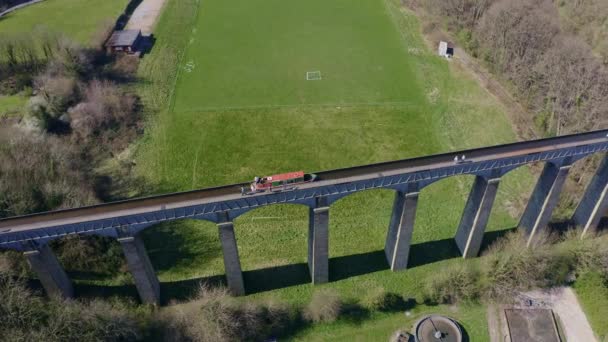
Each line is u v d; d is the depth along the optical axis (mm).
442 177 61156
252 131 99438
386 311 67688
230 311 62688
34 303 59906
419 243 76812
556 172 64188
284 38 130000
